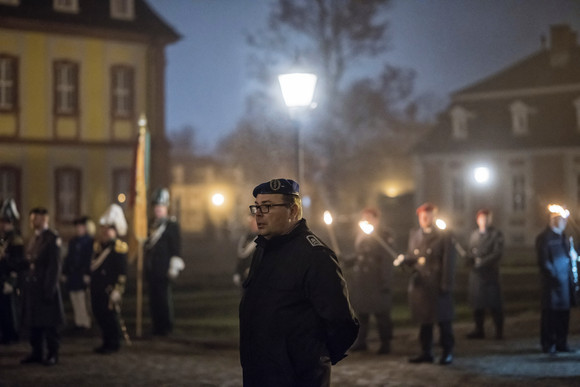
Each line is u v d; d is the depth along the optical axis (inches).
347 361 434.9
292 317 193.6
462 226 1995.6
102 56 1395.2
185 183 3833.7
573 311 637.3
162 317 546.0
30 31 1337.4
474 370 391.9
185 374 398.6
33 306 422.0
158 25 1444.4
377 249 465.1
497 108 1995.6
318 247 196.1
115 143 1407.5
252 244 534.3
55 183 1359.5
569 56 1968.5
